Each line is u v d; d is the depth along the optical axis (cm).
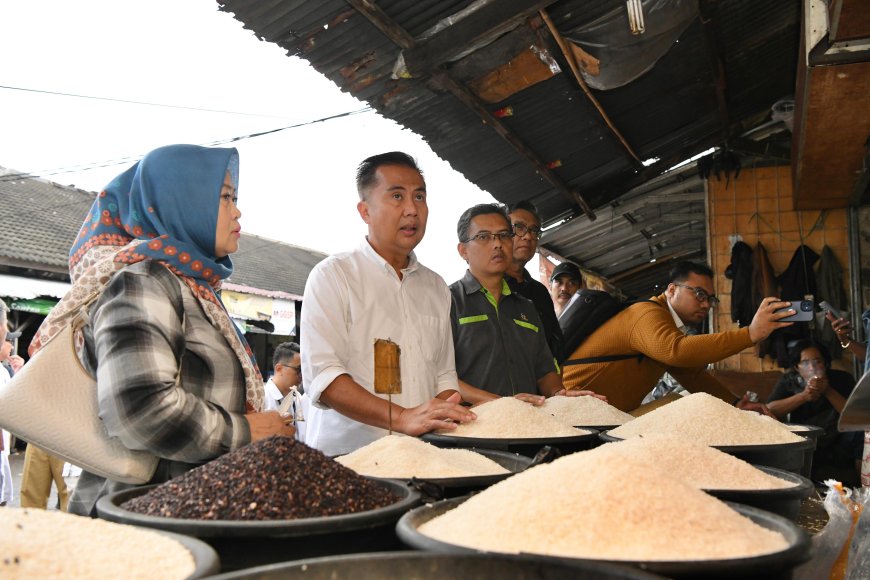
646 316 333
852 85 375
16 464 886
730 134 679
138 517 101
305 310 237
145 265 165
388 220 243
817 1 334
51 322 170
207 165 187
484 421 201
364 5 311
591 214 712
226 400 176
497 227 299
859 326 671
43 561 79
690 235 937
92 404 162
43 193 1266
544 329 352
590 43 398
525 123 488
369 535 101
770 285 694
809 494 131
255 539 94
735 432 188
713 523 97
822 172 554
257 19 322
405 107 422
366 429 232
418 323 249
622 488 99
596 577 75
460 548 83
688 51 497
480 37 338
